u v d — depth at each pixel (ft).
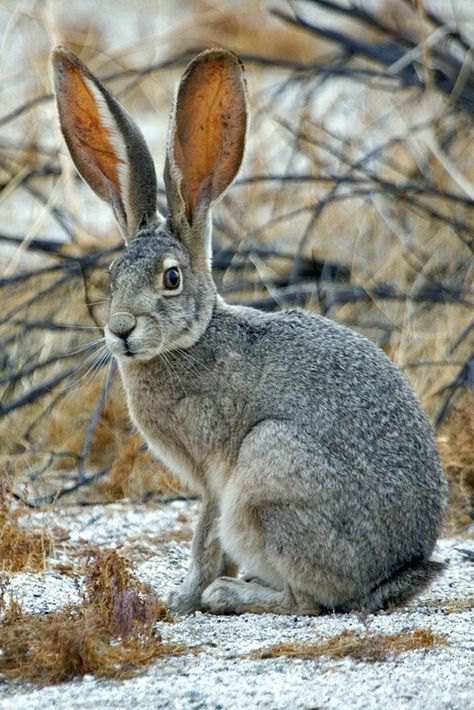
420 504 34.63
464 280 53.57
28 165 58.08
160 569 38.88
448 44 57.67
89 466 50.08
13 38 63.46
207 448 35.91
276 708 25.46
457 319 51.88
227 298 53.21
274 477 34.17
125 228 38.27
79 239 55.42
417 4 56.24
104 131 38.40
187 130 37.35
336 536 34.01
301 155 59.26
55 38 57.67
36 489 46.57
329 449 34.14
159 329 35.29
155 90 64.54
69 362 52.95
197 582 35.70
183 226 36.86
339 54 62.64
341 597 34.42
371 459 34.30
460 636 30.42
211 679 27.68
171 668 28.78
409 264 53.62
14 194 59.93
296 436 34.27
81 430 50.83
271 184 57.62
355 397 34.86
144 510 45.47
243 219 56.39
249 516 34.68
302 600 34.63
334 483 33.96
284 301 52.90
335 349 35.78
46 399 52.24
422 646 29.55
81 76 38.27
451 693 26.03
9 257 57.67
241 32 67.36
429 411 48.65
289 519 34.14
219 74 37.22
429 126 55.52
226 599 35.04
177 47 67.56
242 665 28.76
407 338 50.70
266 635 31.40
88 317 53.11
